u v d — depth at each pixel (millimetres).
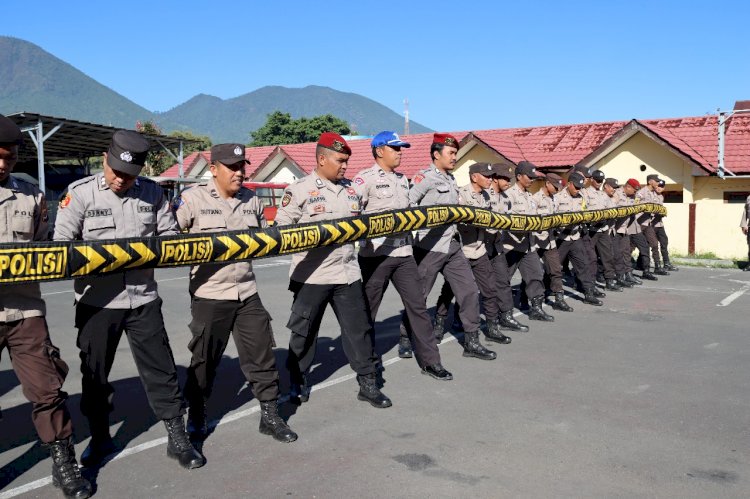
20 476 3838
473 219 6488
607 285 10734
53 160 31266
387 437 4387
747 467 3900
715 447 4199
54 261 3438
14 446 4320
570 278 12125
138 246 3725
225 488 3656
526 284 8352
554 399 5160
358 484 3682
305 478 3770
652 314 8727
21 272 3334
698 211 16844
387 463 3965
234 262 4199
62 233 3672
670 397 5215
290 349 5055
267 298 10461
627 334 7500
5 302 3447
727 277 12750
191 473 3855
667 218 17250
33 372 3512
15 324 3494
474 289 6379
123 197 3854
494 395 5270
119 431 4547
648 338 7297
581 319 8375
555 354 6582
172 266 3900
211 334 4285
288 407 5031
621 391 5367
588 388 5449
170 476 3818
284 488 3643
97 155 28469
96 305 3799
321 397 5270
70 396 5406
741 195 16734
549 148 19797
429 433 4449
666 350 6754
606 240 10586
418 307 5664
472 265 6988
